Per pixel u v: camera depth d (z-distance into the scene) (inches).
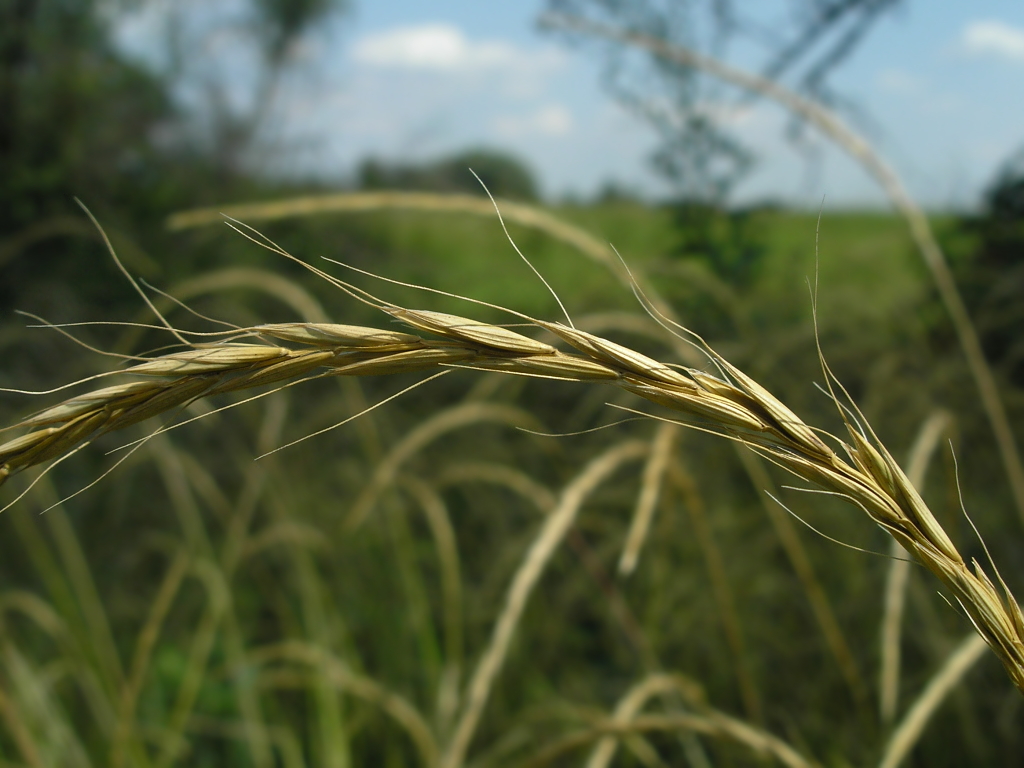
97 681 121.5
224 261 259.4
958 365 155.0
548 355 33.1
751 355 132.5
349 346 32.7
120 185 323.6
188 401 31.8
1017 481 102.0
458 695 135.6
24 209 283.9
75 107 328.8
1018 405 148.8
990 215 189.5
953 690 120.0
